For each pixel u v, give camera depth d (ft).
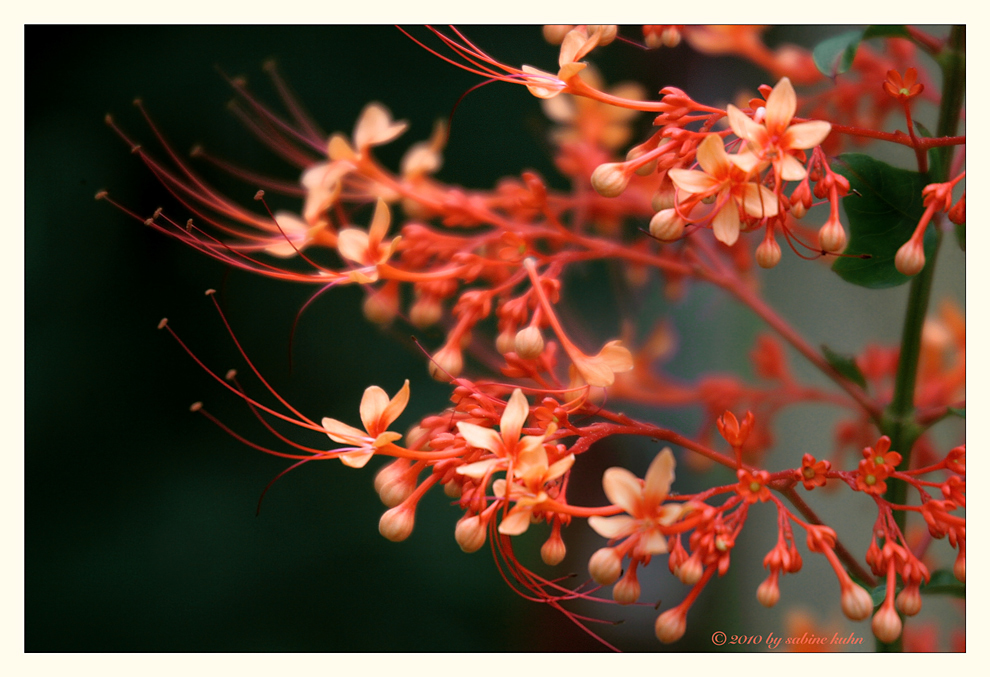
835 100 1.90
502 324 1.80
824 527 1.70
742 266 2.00
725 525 1.70
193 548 2.52
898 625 1.69
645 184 1.97
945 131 1.77
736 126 1.68
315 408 2.56
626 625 2.39
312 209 1.86
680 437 1.74
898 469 1.80
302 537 2.54
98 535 2.53
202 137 2.59
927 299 1.79
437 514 2.53
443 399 2.50
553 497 1.73
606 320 2.54
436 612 2.45
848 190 1.71
